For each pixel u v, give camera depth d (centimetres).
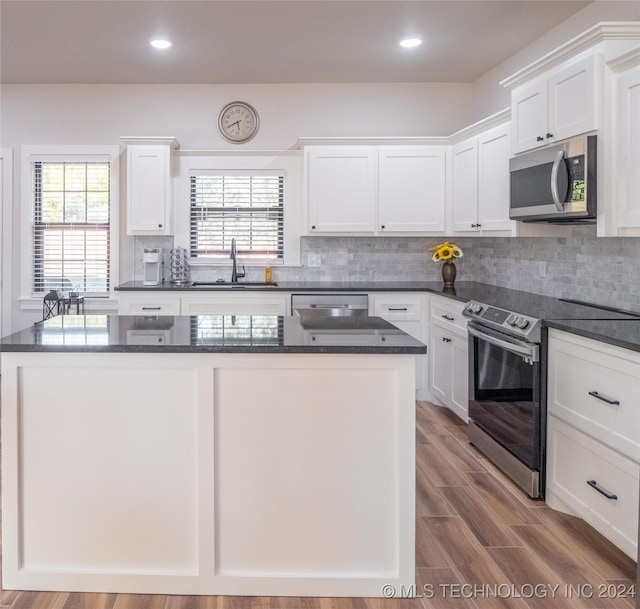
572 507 278
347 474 225
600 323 283
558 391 289
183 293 492
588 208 290
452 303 437
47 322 279
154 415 224
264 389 223
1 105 546
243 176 550
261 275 559
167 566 228
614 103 282
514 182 372
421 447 393
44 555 228
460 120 557
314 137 524
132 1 367
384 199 519
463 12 385
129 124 549
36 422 225
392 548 227
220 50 456
